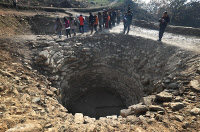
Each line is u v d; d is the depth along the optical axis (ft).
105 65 28.43
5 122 6.48
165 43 22.56
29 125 6.44
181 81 12.76
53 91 16.51
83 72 27.91
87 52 27.50
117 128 8.55
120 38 30.01
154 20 90.22
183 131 6.93
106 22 37.14
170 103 9.61
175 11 67.72
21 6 43.39
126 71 26.55
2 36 22.09
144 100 11.55
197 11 64.90
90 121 10.71
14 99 9.70
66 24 27.25
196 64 14.15
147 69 22.12
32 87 13.57
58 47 23.95
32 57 19.43
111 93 33.30
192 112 8.00
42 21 36.96
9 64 15.67
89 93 32.19
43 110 10.09
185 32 30.66
